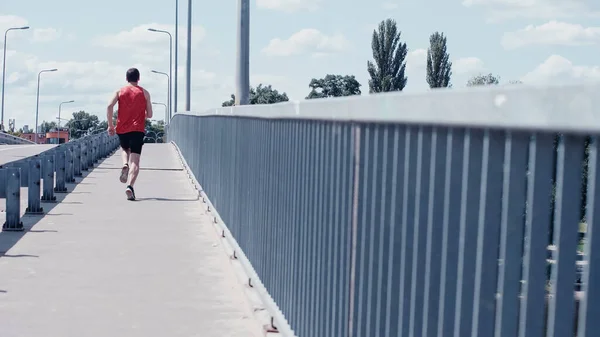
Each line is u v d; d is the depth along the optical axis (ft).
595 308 6.63
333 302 13.73
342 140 13.50
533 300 7.54
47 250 29.07
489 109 7.97
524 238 7.75
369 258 11.93
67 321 19.58
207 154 40.32
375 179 11.74
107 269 25.79
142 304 21.34
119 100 45.85
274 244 19.17
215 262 27.07
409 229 10.44
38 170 38.99
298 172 16.69
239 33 41.81
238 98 41.96
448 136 9.22
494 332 8.24
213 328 19.12
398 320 10.77
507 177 7.97
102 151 92.63
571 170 6.98
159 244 30.50
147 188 53.01
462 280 8.81
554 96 6.82
